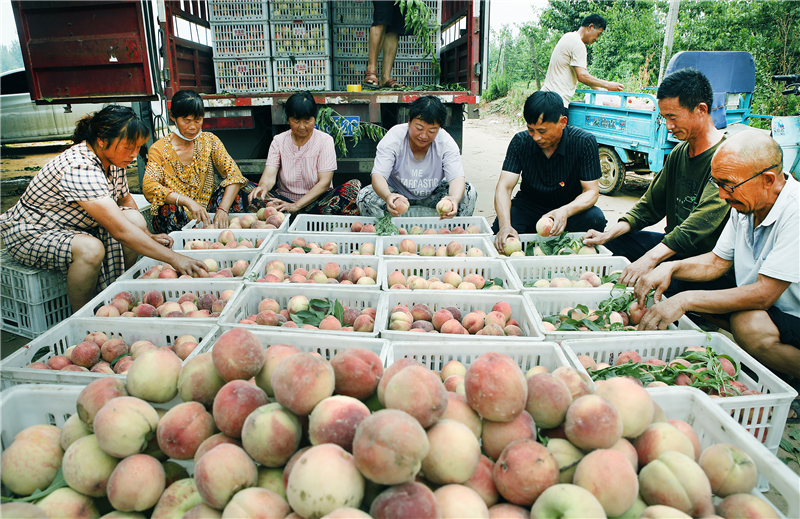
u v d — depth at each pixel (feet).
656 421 5.48
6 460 5.12
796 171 19.63
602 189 26.68
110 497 4.58
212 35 20.72
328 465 4.03
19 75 24.54
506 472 4.49
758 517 4.52
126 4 15.14
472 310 10.02
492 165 36.50
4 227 11.03
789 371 8.93
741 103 23.20
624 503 4.28
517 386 4.81
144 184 14.47
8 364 7.72
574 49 26.17
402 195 14.92
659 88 10.89
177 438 4.85
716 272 9.76
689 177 11.44
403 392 4.56
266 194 16.14
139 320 8.71
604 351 8.27
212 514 4.33
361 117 18.21
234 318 9.25
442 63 25.25
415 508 3.87
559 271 11.75
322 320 9.25
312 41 20.66
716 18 39.19
